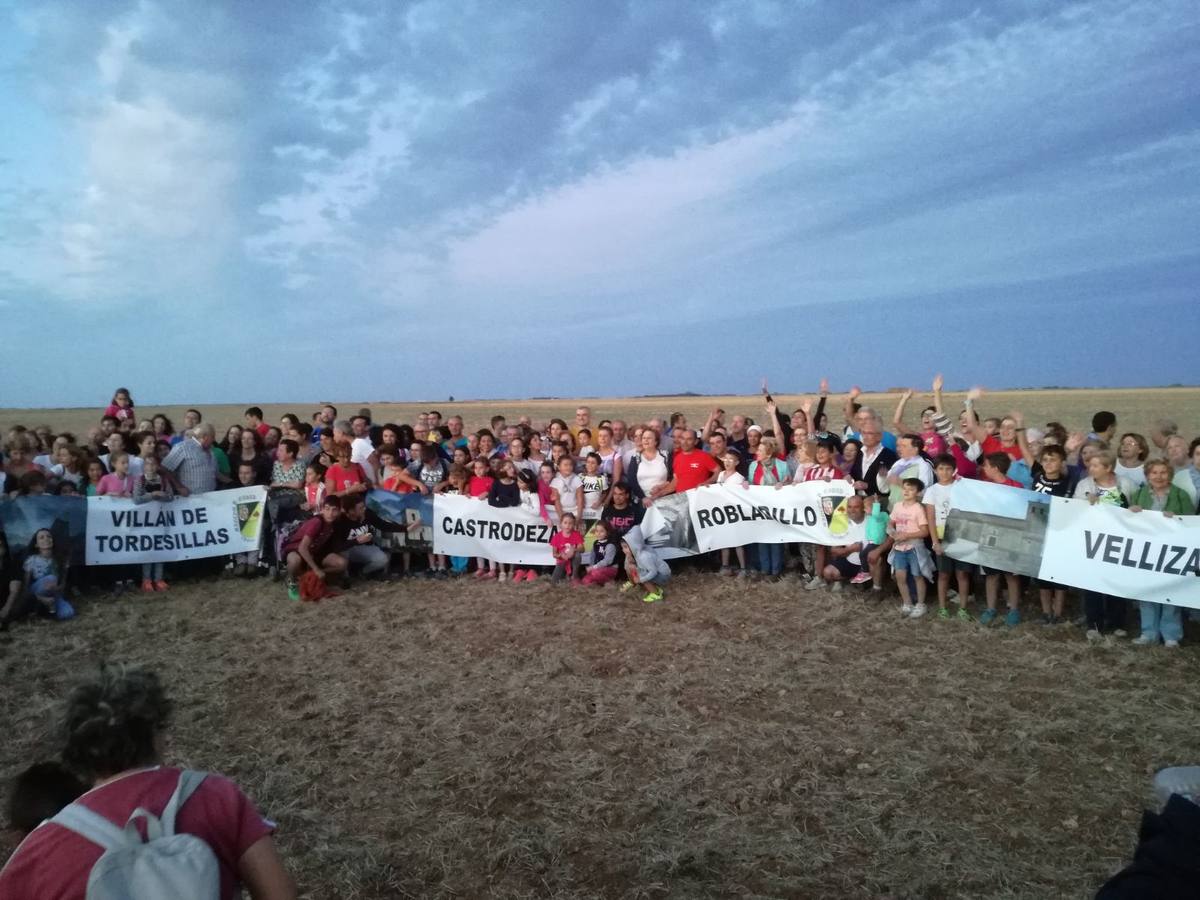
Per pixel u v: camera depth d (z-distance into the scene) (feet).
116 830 6.64
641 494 37.88
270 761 18.78
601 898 13.61
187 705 22.31
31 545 32.50
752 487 34.99
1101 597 26.68
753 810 16.12
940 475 29.07
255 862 7.26
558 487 36.91
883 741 18.90
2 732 20.71
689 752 18.43
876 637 26.66
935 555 29.86
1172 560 25.32
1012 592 28.25
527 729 19.95
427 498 37.99
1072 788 16.70
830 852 14.66
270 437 43.73
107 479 36.73
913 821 15.56
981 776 17.25
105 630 29.86
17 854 6.67
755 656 24.80
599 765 18.01
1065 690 21.71
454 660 25.31
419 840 15.42
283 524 37.22
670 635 27.27
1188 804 6.66
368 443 41.55
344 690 23.00
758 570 35.99
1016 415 35.86
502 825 15.75
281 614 31.27
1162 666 23.58
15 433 35.96
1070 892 13.42
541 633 27.86
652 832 15.39
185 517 37.01
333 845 15.17
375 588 35.32
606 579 34.45
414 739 19.63
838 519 32.91
